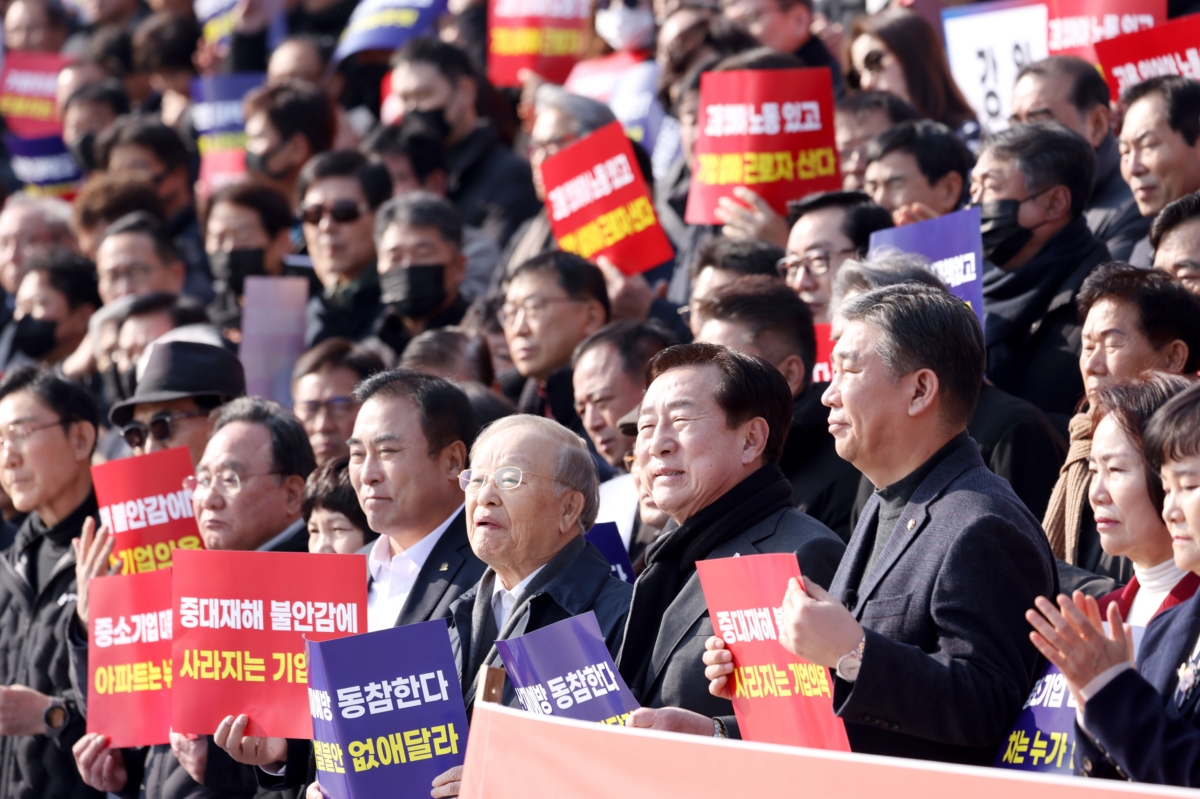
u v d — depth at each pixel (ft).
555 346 33.01
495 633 22.65
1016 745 16.56
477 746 17.12
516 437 22.25
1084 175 28.81
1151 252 27.61
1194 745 14.12
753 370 20.74
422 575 24.61
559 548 22.39
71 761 29.99
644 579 20.70
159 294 40.52
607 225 34.78
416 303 38.42
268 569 22.49
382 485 24.73
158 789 26.40
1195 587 17.10
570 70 52.65
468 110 49.42
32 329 46.85
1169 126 28.86
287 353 38.09
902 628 17.21
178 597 22.65
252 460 28.04
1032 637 14.82
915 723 16.05
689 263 38.42
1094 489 18.17
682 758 15.46
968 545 16.99
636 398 28.71
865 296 18.49
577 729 16.34
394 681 19.13
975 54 38.27
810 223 29.40
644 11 50.01
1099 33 35.09
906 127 32.07
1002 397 25.08
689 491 20.44
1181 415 15.23
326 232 41.86
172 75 69.41
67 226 53.78
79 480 33.12
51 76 72.43
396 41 57.06
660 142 47.67
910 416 17.93
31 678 30.68
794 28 44.50
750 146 33.09
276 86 50.67
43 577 32.60
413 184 47.09
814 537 20.03
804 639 16.21
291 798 24.00
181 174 56.13
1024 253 29.04
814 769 14.49
